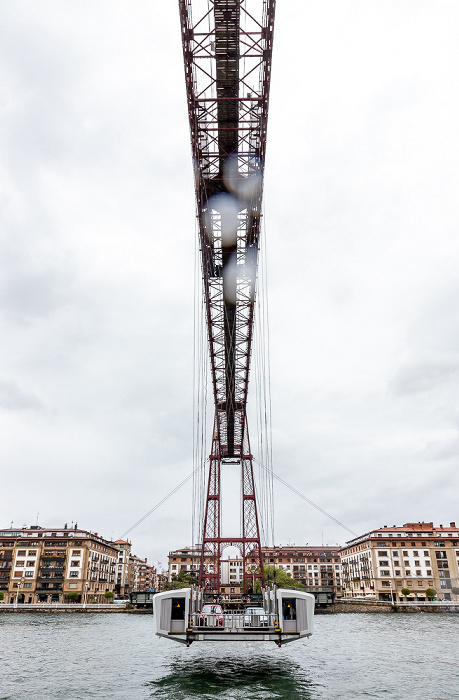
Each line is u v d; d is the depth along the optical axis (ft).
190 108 82.23
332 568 469.98
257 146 86.69
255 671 70.38
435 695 54.39
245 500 197.57
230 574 497.46
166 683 60.70
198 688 57.26
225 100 81.05
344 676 66.33
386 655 89.92
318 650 98.27
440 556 348.79
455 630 153.89
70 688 57.93
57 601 325.01
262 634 61.26
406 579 343.46
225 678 64.34
